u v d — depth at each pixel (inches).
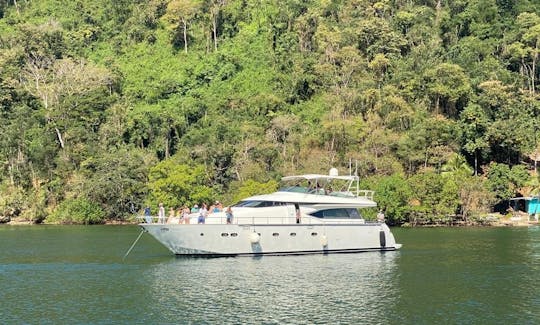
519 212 3538.4
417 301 1190.9
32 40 5187.0
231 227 1652.3
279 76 4680.1
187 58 5216.5
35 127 3971.5
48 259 1733.5
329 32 4825.3
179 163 3467.0
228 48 5206.7
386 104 3941.9
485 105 3978.8
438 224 3230.8
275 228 1686.8
